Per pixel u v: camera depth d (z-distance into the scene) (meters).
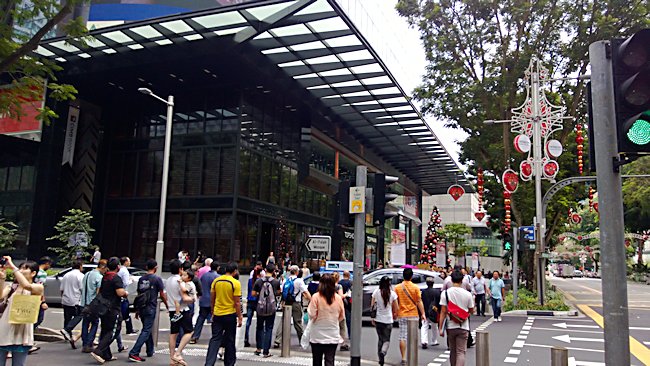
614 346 3.89
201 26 21.67
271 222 29.27
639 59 4.04
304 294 11.76
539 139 21.36
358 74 25.67
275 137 30.12
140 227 28.67
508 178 22.47
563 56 24.44
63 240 25.84
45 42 22.06
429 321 12.70
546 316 20.09
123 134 30.25
